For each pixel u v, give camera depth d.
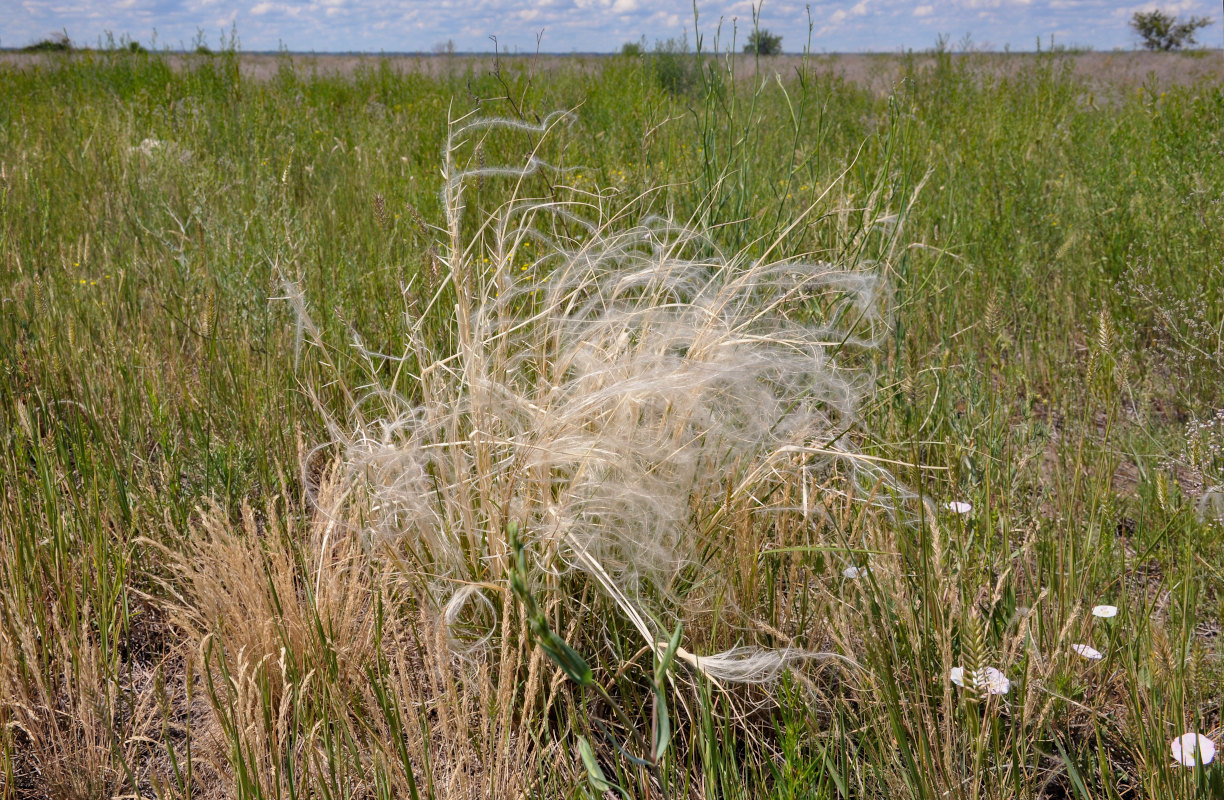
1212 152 4.97
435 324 2.87
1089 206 4.84
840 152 4.93
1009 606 2.00
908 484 2.36
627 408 1.91
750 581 2.00
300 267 3.63
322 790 1.63
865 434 2.47
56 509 2.26
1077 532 2.33
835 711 1.83
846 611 1.98
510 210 2.31
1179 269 4.06
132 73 10.49
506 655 1.63
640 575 1.93
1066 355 3.59
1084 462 2.71
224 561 2.01
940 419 2.49
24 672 1.91
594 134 6.07
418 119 7.84
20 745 1.92
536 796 1.69
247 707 1.62
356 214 5.00
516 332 2.37
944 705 1.68
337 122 8.18
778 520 2.14
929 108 7.22
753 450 2.11
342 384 2.28
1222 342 3.24
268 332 3.23
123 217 4.82
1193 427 2.81
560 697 1.88
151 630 2.29
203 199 4.35
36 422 2.87
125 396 2.91
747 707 1.95
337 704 1.68
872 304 2.67
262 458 2.68
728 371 1.86
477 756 1.78
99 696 1.86
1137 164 5.39
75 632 1.99
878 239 3.21
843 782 1.64
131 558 2.32
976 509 2.27
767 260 2.81
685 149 4.68
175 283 3.91
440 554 1.95
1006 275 4.25
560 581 1.90
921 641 1.80
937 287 3.57
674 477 1.94
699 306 2.10
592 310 2.32
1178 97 6.83
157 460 2.91
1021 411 3.18
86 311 3.57
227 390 3.05
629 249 2.61
